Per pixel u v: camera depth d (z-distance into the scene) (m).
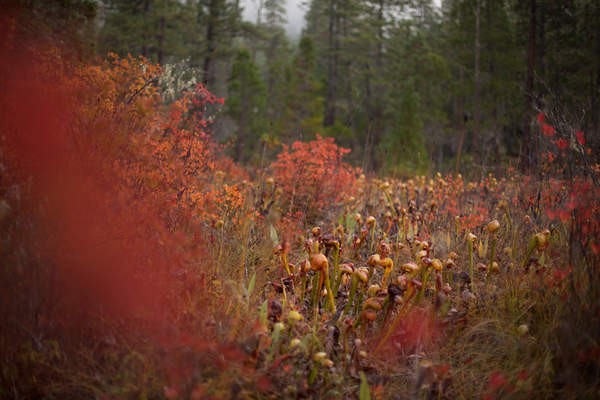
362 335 1.93
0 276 1.55
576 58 13.59
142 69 2.62
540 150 3.32
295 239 3.09
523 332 1.93
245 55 22.36
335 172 4.46
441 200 3.73
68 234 1.74
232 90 21.47
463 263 2.72
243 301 2.04
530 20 13.95
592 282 1.78
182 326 1.80
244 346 1.71
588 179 2.23
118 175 2.05
